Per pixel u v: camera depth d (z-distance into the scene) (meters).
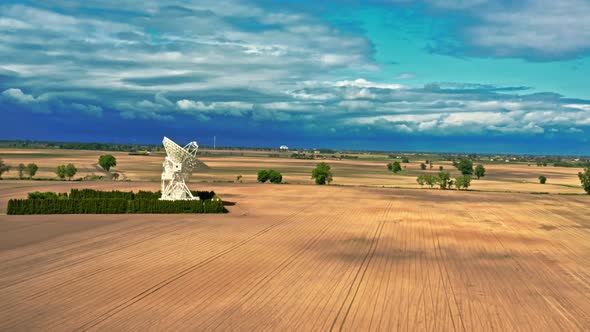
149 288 38.56
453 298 37.72
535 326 32.53
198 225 67.06
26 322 31.28
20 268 43.53
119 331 30.14
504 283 42.06
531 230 68.75
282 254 51.03
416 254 52.34
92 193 86.81
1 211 76.69
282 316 33.31
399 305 35.94
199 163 85.19
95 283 39.53
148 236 58.84
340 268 45.91
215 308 34.50
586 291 40.31
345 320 32.84
